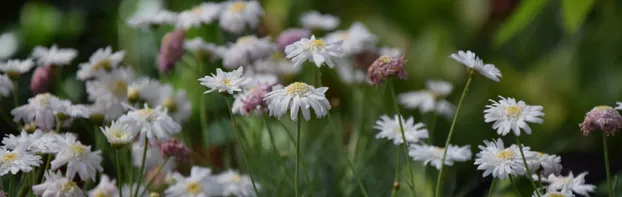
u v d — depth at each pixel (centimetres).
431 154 125
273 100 115
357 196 146
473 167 170
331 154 151
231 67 148
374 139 153
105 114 138
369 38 151
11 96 197
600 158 192
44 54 145
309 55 118
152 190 135
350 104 175
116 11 241
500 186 152
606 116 114
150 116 120
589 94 208
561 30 229
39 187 121
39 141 121
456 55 117
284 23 216
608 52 214
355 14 233
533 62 232
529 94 199
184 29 150
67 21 240
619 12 219
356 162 145
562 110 200
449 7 244
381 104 158
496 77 117
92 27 243
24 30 236
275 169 148
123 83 140
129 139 117
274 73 152
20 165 117
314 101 114
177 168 147
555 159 117
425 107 153
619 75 209
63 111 129
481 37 242
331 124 136
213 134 158
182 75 169
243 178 138
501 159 116
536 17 230
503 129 115
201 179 134
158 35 190
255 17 152
